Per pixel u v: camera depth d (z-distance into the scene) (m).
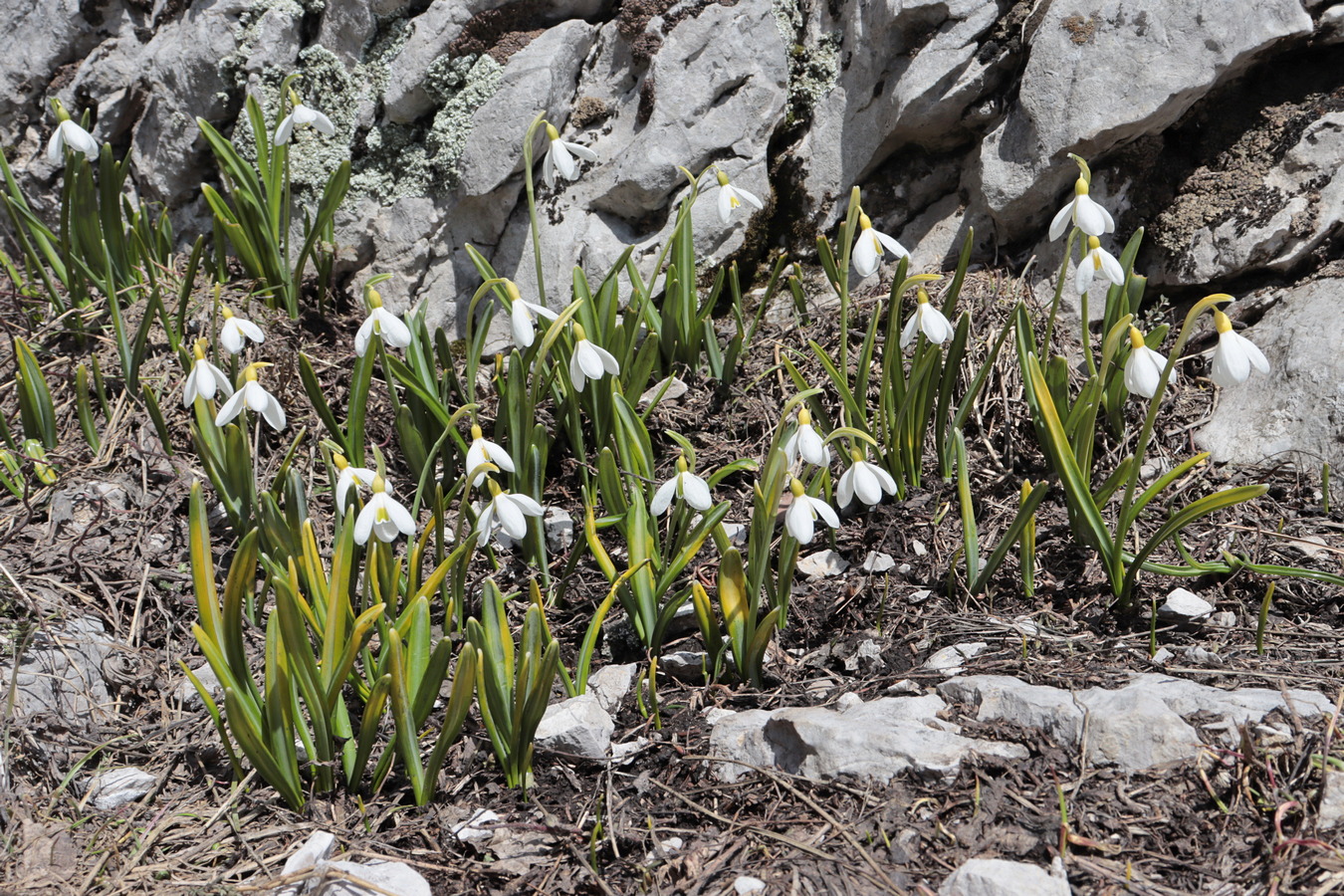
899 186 3.44
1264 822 1.54
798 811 1.71
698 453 2.93
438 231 3.51
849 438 2.57
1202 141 3.08
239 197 3.26
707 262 3.44
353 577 2.21
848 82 3.43
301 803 1.79
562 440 2.95
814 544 2.56
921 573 2.41
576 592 2.49
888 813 1.65
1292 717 1.67
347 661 1.73
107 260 2.96
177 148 3.73
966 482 2.30
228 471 2.29
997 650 2.10
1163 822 1.56
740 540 2.58
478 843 1.71
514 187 3.41
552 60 3.34
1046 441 2.34
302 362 2.53
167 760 1.93
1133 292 2.70
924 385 2.52
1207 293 3.04
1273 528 2.40
